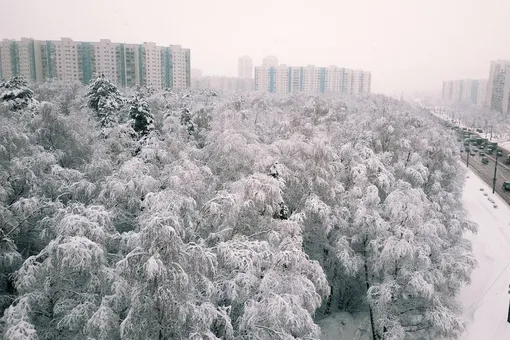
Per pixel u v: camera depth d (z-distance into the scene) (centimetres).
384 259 1817
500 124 12062
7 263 1406
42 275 1208
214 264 1246
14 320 1055
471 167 7150
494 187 5406
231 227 1542
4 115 2164
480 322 2350
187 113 3139
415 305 1925
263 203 1584
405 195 1983
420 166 2838
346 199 2159
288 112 3869
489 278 2909
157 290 1073
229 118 2655
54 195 1789
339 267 2181
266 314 1236
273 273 1309
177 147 2103
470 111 14775
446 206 2809
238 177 1995
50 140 2181
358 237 2033
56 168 1766
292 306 1245
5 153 1756
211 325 1200
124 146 2125
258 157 1966
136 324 1105
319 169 2117
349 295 2414
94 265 1201
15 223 1529
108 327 1120
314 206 1930
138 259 1088
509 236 3762
